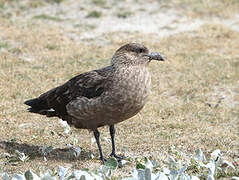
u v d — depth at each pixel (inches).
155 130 497.0
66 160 418.3
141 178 342.6
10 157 414.6
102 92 398.9
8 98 559.5
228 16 948.0
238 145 459.8
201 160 399.2
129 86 395.5
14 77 625.0
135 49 400.8
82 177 339.3
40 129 486.9
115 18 911.7
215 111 560.1
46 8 943.0
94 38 816.3
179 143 459.8
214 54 764.0
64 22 882.8
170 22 905.5
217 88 636.7
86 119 412.8
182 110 557.3
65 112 427.2
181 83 642.2
